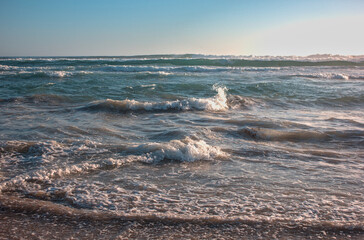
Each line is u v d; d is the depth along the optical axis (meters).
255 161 4.72
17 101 10.16
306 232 2.71
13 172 4.07
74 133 6.25
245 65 30.34
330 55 44.22
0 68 23.52
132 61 31.58
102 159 4.58
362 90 13.37
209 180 3.93
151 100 11.07
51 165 4.33
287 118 8.16
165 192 3.54
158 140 5.83
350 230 2.74
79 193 3.47
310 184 3.82
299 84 14.89
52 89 12.60
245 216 2.97
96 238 2.62
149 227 2.79
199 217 2.95
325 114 8.88
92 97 11.16
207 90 13.00
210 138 5.99
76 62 31.62
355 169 4.43
